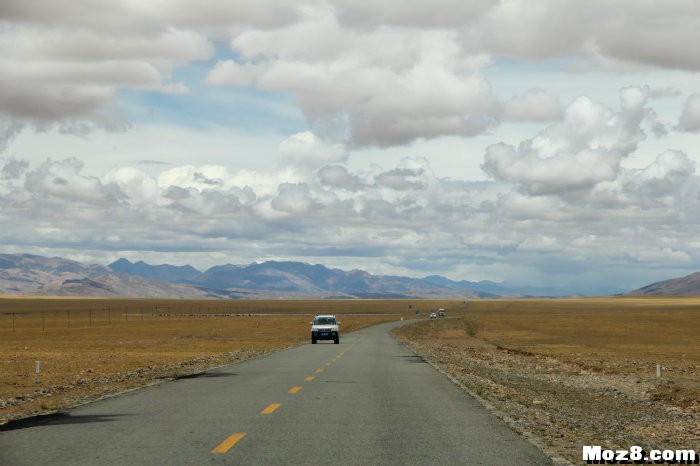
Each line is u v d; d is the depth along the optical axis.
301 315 182.75
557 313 188.25
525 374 37.22
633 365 45.97
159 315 182.12
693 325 113.75
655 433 17.75
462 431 14.21
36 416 16.09
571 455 12.50
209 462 10.94
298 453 11.67
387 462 11.04
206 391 21.62
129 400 19.20
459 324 124.50
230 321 137.25
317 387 22.98
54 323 132.00
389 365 34.28
